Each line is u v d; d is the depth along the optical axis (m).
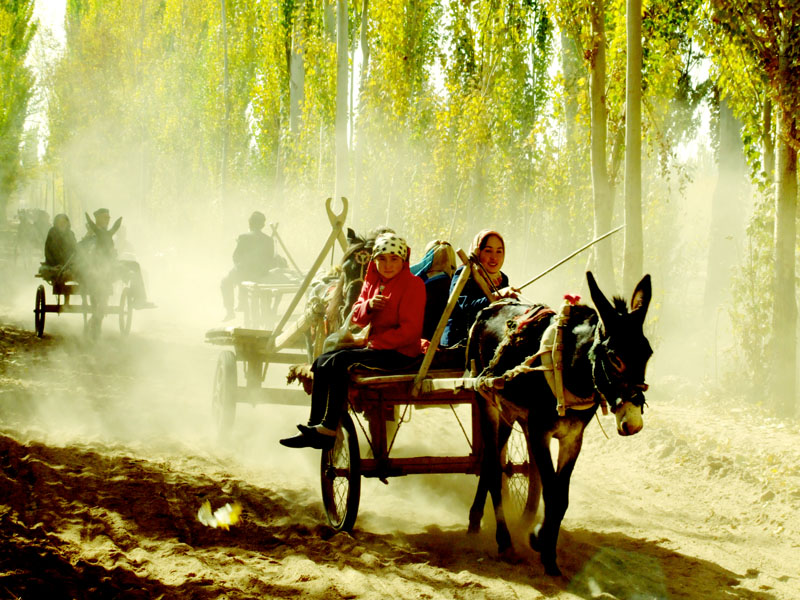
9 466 7.27
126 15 44.19
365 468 6.29
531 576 5.53
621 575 5.59
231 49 35.12
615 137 14.66
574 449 5.68
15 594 4.57
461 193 19.06
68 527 6.00
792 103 11.58
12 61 37.69
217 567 5.40
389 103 20.80
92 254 15.63
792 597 5.29
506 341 5.84
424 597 5.06
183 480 7.32
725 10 11.96
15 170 39.19
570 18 13.31
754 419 11.09
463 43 20.23
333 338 6.55
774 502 7.41
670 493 7.81
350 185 21.84
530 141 20.11
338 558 5.69
